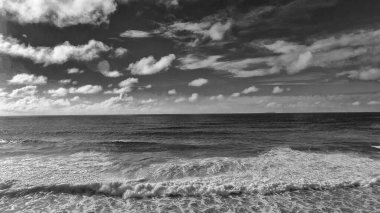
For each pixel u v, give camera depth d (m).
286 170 12.04
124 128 44.69
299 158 14.68
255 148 18.94
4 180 10.45
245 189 9.55
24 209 7.94
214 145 20.91
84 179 10.71
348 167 12.57
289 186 9.76
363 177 10.92
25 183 10.11
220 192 9.30
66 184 9.64
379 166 12.73
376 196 8.91
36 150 18.48
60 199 8.72
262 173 11.55
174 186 9.60
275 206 8.17
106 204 8.36
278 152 16.83
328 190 9.55
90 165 13.23
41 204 8.30
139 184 9.61
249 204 8.35
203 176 11.27
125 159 14.93
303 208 7.99
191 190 9.43
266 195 9.12
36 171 11.98
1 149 19.11
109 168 12.62
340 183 10.10
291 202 8.48
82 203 8.41
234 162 13.48
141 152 17.72
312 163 13.38
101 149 18.95
